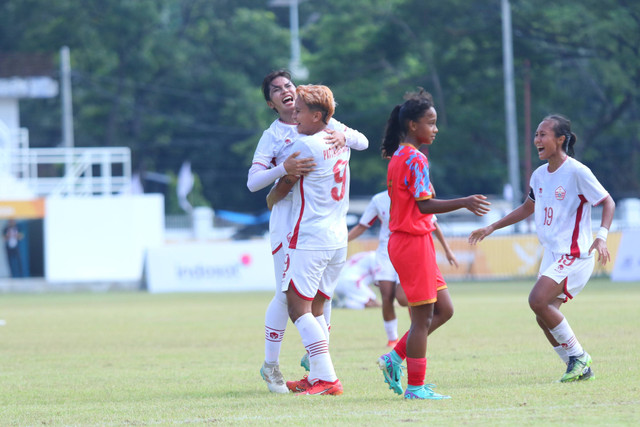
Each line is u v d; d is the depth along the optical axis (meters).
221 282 99.88
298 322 24.42
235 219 167.12
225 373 30.17
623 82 143.38
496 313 53.41
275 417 20.20
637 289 77.81
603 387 23.33
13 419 21.33
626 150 185.00
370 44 161.88
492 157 169.38
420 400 22.27
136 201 111.25
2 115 127.56
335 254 24.77
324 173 24.27
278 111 26.27
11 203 108.44
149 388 26.78
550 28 148.88
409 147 22.52
